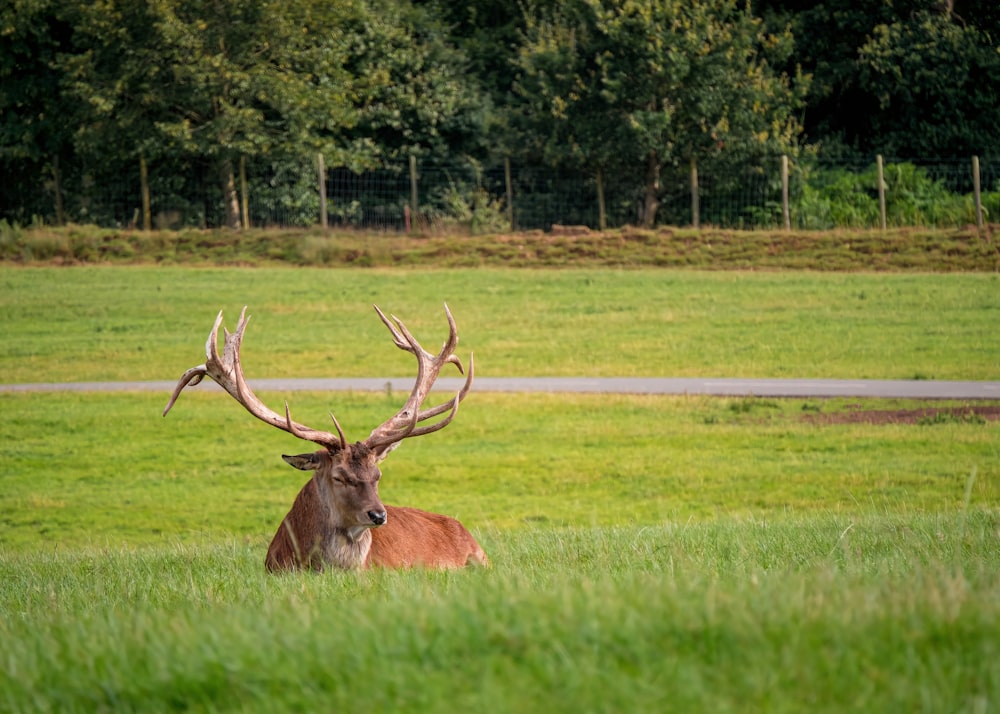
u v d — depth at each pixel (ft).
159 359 176.24
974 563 42.47
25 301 215.92
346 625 27.43
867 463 116.37
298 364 170.91
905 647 24.13
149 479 119.75
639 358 171.01
